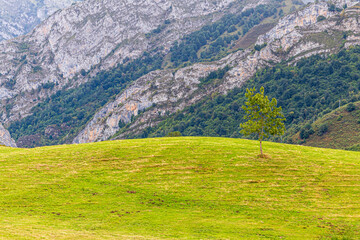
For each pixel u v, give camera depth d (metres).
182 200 53.06
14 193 54.28
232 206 50.97
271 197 53.75
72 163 69.19
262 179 60.44
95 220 45.44
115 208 49.91
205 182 59.66
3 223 41.53
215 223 45.12
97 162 69.50
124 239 37.84
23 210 48.12
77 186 57.84
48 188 56.75
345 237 41.06
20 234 36.81
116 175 62.81
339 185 57.34
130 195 54.62
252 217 47.38
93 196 54.09
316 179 60.03
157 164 67.81
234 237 40.66
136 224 44.38
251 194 54.88
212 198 53.66
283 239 40.50
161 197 54.12
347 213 48.09
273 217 47.31
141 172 64.19
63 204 50.94
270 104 70.88
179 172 63.91
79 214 47.47
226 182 59.50
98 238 37.62
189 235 40.91
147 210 49.47
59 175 62.72
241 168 65.31
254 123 70.88
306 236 41.50
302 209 49.62
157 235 40.47
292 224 45.12
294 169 64.56
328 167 65.44
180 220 46.03
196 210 49.72
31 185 57.81
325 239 40.66
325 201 52.00
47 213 47.41
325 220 46.09
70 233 39.25
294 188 56.72
